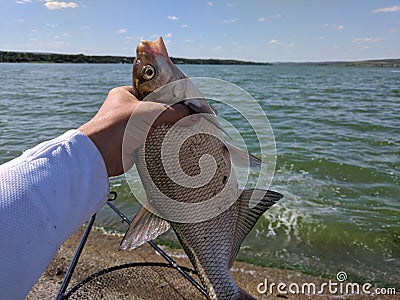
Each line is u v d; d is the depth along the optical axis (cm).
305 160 177
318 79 989
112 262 87
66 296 58
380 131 253
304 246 100
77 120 289
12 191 17
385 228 109
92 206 21
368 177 155
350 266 92
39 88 594
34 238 17
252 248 98
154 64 38
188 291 66
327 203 127
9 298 16
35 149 20
